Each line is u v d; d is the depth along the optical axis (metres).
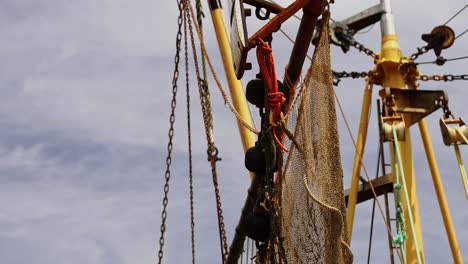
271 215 12.38
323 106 10.95
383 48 28.30
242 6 12.20
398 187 26.00
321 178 10.85
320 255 10.84
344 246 10.52
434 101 26.67
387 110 27.16
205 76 22.00
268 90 12.21
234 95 22.75
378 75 28.20
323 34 11.17
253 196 14.27
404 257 25.08
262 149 12.88
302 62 12.00
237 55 12.29
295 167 11.69
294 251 11.59
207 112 21.39
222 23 24.47
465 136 25.80
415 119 27.28
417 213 27.23
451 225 27.58
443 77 27.81
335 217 10.54
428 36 27.89
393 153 27.38
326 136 10.85
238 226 16.56
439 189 27.86
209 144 20.23
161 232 18.78
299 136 11.56
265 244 13.57
